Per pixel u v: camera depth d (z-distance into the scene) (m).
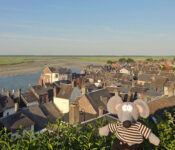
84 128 7.09
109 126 4.68
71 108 19.62
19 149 5.24
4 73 118.56
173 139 6.67
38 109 36.75
